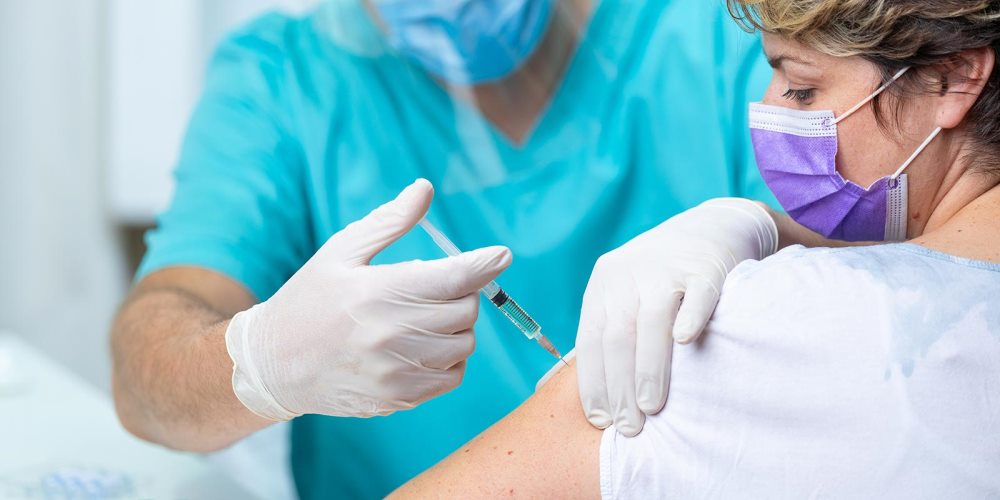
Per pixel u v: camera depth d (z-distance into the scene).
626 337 0.87
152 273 1.59
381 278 0.95
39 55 3.07
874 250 0.83
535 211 1.69
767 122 0.95
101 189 3.25
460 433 1.64
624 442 0.82
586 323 0.91
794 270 0.81
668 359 0.84
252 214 1.65
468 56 1.66
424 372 0.98
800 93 0.92
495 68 1.67
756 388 0.78
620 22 1.72
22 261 3.16
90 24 3.12
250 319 1.04
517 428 0.88
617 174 1.68
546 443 0.86
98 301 3.33
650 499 0.81
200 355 1.23
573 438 0.85
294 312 0.99
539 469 0.85
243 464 2.74
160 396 1.28
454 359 0.98
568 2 1.69
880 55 0.85
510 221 1.70
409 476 1.66
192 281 1.56
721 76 1.67
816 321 0.78
